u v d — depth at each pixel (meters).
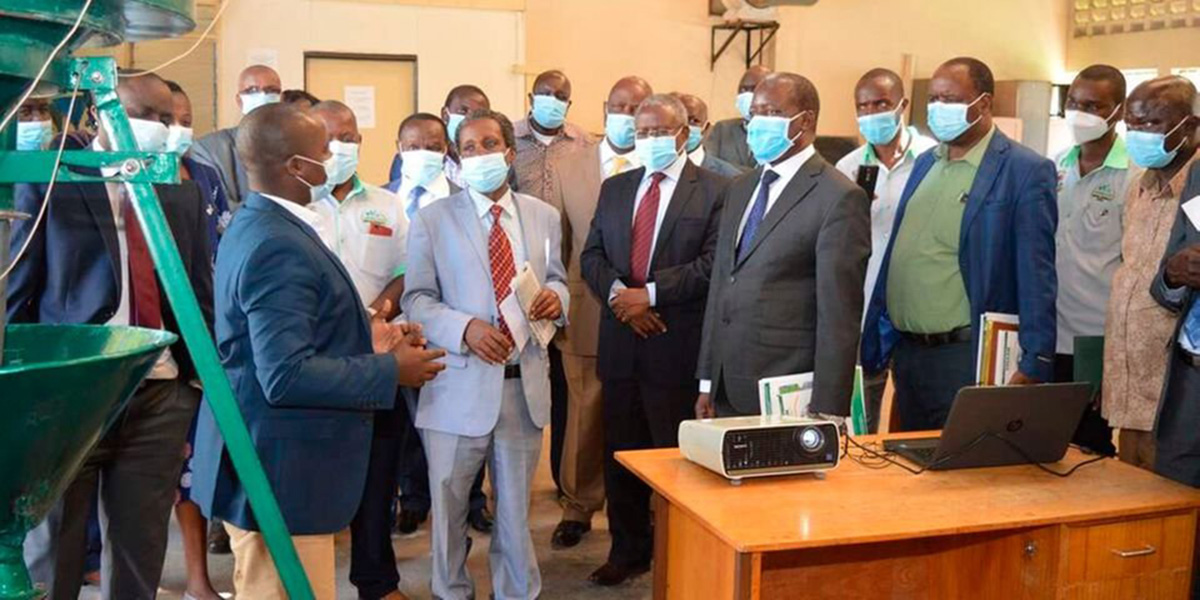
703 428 2.36
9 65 1.34
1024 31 8.66
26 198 2.57
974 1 8.47
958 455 2.44
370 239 3.45
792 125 2.81
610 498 3.44
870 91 3.59
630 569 3.46
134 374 1.51
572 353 3.78
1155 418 2.74
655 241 3.36
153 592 2.74
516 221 3.09
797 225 2.77
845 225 2.71
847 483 2.35
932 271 3.05
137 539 2.69
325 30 6.05
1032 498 2.26
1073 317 3.40
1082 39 8.80
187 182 2.86
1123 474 2.45
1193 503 2.27
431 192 3.81
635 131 3.46
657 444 3.36
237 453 1.74
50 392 1.32
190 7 1.54
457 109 4.24
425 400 2.94
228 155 4.18
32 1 1.30
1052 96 8.55
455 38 6.28
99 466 2.68
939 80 3.01
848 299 2.69
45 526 2.59
